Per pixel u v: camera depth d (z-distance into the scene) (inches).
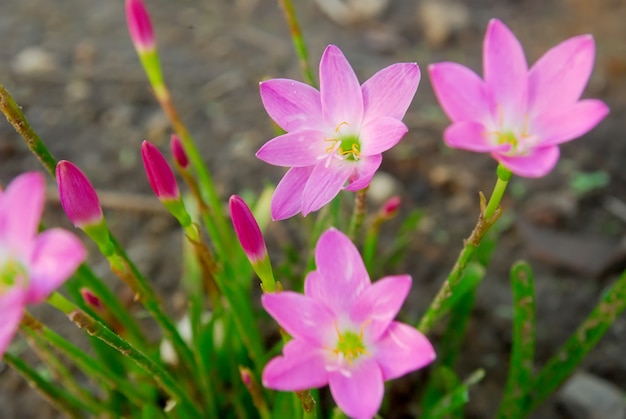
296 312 16.5
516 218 28.5
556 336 24.7
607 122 32.7
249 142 31.7
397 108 17.3
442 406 19.8
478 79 17.0
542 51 37.5
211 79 35.3
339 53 17.4
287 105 17.6
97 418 21.7
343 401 16.2
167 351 22.6
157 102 33.8
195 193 20.9
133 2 20.4
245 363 22.1
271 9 41.3
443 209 29.1
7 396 23.6
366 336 16.8
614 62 35.7
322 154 17.5
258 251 17.4
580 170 30.5
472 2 42.2
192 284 23.7
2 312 15.1
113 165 30.3
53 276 15.1
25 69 34.7
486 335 24.7
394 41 39.1
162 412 20.4
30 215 15.3
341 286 16.9
